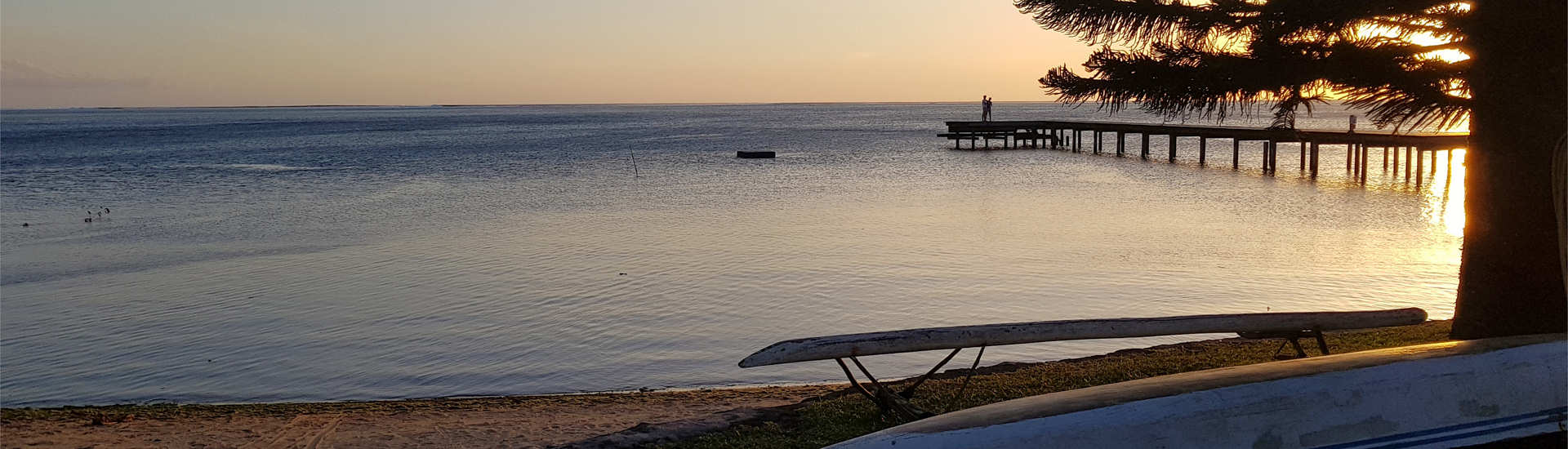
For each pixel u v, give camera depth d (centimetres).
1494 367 427
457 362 1071
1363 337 861
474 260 1769
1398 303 1288
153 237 2200
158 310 1364
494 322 1256
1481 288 640
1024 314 1248
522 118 19888
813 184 3475
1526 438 416
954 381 766
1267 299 1325
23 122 17675
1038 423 388
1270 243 1855
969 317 1239
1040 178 3659
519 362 1063
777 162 4816
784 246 1891
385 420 752
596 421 720
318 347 1145
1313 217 2302
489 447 647
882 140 7412
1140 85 666
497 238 2089
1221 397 405
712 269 1620
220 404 880
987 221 2269
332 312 1333
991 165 4456
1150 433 390
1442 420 414
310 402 896
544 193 3225
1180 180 3509
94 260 1867
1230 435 396
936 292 1400
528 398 852
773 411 690
